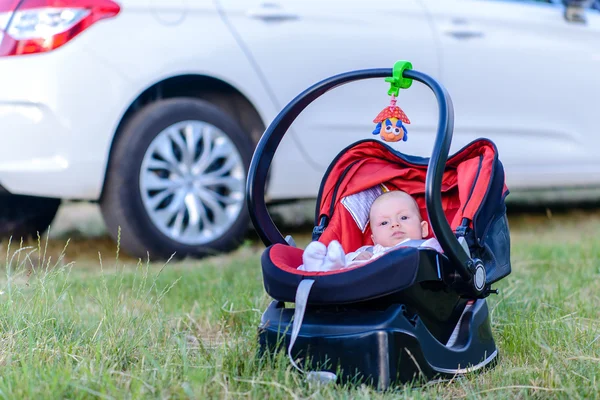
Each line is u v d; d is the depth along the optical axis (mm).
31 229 8383
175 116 7273
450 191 4426
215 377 3557
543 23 9094
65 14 6785
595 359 3820
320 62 7902
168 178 7375
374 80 8164
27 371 3484
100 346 3889
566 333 4355
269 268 3695
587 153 9375
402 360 3545
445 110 3639
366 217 4590
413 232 4352
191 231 7402
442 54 8453
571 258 6859
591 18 9555
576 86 9250
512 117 8875
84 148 6809
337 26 8016
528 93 8945
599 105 9422
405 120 4223
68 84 6734
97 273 6586
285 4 7801
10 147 6750
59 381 3418
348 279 3486
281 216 10438
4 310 4500
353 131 8117
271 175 7852
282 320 3809
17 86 6715
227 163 7598
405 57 8266
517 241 8266
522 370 3799
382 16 8242
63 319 4543
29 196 8258
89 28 6832
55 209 8469
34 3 6789
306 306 3766
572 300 5305
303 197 8125
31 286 5453
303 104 4137
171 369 3701
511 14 8945
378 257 3518
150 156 7180
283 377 3607
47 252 8000
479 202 4004
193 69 7254
